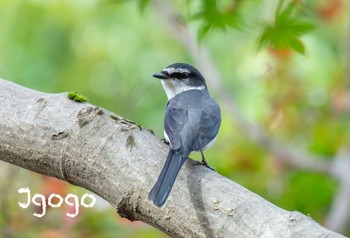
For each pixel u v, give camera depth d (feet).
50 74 53.78
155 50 55.36
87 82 53.93
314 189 43.24
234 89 52.75
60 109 22.39
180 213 20.10
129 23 55.31
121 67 54.29
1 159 23.25
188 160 21.77
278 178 44.19
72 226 35.06
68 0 54.44
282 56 43.37
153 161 21.08
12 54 54.08
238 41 54.44
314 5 46.01
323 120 47.03
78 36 54.75
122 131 21.66
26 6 54.24
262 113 48.65
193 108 27.86
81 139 21.65
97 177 21.43
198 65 48.16
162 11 46.50
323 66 48.32
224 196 19.88
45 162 22.18
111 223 35.99
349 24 47.34
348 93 47.83
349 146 46.44
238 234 19.29
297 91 45.55
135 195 20.79
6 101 22.89
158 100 52.24
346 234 43.47
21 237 34.22
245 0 32.78
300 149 46.75
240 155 44.88
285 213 19.19
